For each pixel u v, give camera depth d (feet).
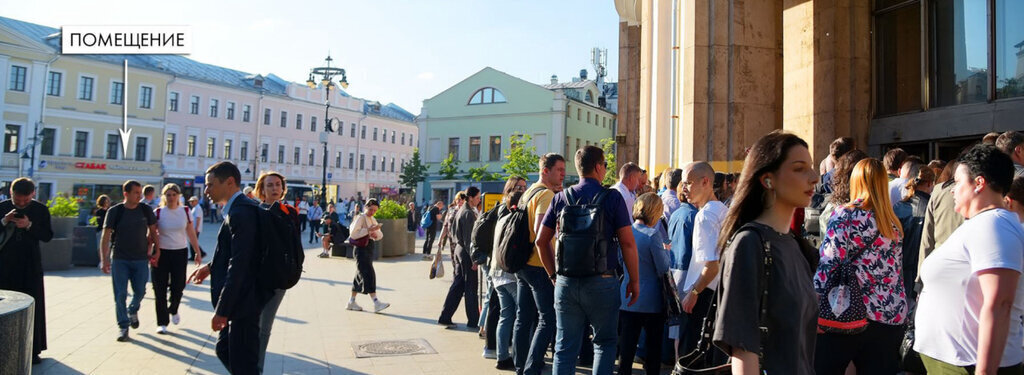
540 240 14.17
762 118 28.89
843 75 29.94
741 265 6.59
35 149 141.18
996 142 13.01
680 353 16.92
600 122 185.98
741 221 7.18
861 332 10.24
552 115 162.30
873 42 30.25
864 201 10.32
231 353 13.08
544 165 16.51
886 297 10.20
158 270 22.34
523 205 15.84
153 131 162.09
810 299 6.89
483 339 21.91
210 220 126.41
